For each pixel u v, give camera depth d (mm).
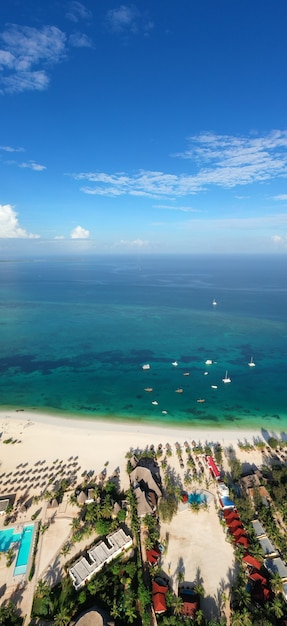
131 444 85438
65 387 117688
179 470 75312
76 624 41562
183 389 116625
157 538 55844
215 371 132125
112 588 48312
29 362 140750
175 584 49469
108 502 61656
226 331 187000
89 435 89188
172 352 153250
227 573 51125
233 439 88688
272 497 64938
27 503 64750
